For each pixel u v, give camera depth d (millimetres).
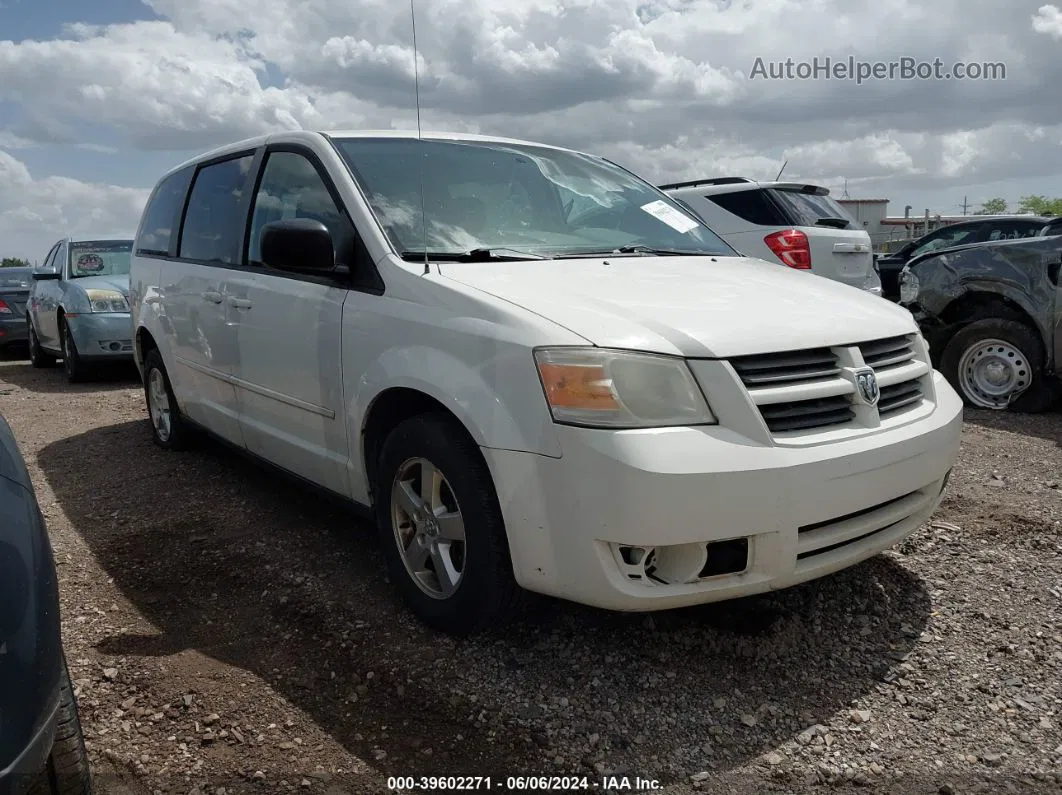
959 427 3117
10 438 1896
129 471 5133
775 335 2643
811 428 2619
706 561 2463
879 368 2912
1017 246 6289
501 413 2561
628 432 2389
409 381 2859
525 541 2549
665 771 2303
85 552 3846
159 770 2312
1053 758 2340
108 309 8656
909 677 2738
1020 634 2998
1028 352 6289
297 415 3648
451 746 2406
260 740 2438
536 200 3791
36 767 1589
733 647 2889
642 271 3229
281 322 3648
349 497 3420
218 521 4207
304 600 3293
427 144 3828
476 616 2766
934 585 3371
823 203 8195
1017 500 4328
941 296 6672
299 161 3799
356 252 3283
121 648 2959
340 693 2668
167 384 5297
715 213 7793
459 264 3113
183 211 5031
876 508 2803
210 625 3135
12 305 12016
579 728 2477
